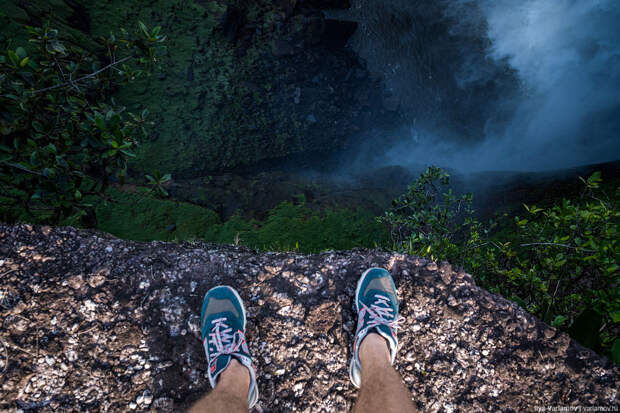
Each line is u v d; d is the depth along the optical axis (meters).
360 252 2.38
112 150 2.43
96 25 9.91
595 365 1.86
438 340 1.98
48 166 2.33
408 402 1.55
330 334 2.01
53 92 2.48
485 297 2.06
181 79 10.83
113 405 1.78
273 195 8.69
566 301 2.27
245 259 2.25
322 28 13.37
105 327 1.91
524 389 1.87
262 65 12.42
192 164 9.90
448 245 2.65
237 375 1.73
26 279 1.95
